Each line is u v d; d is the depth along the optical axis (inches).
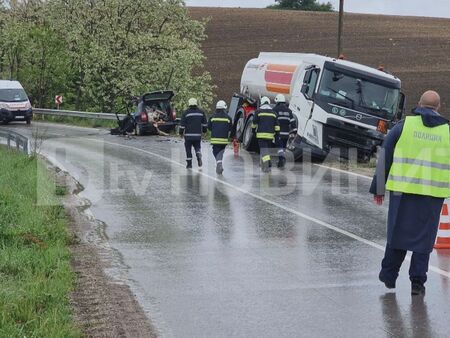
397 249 341.4
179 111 1809.8
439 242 446.9
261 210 581.3
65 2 1916.8
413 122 337.4
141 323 299.9
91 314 310.8
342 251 436.8
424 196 333.7
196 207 595.8
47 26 1996.8
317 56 915.4
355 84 902.4
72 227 514.3
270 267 397.4
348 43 2901.1
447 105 2005.4
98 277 374.6
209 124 810.2
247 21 3341.5
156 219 544.4
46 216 514.9
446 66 2546.8
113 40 1854.1
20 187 642.8
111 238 477.4
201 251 437.7
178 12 1910.7
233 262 409.7
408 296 340.2
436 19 3572.8
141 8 1877.5
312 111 896.9
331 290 350.6
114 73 1859.0
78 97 2005.4
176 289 353.7
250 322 302.2
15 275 361.7
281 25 3275.1
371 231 498.9
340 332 288.5
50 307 307.3
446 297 338.0
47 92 2028.8
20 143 968.3
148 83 1850.4
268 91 1023.0
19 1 2209.6
